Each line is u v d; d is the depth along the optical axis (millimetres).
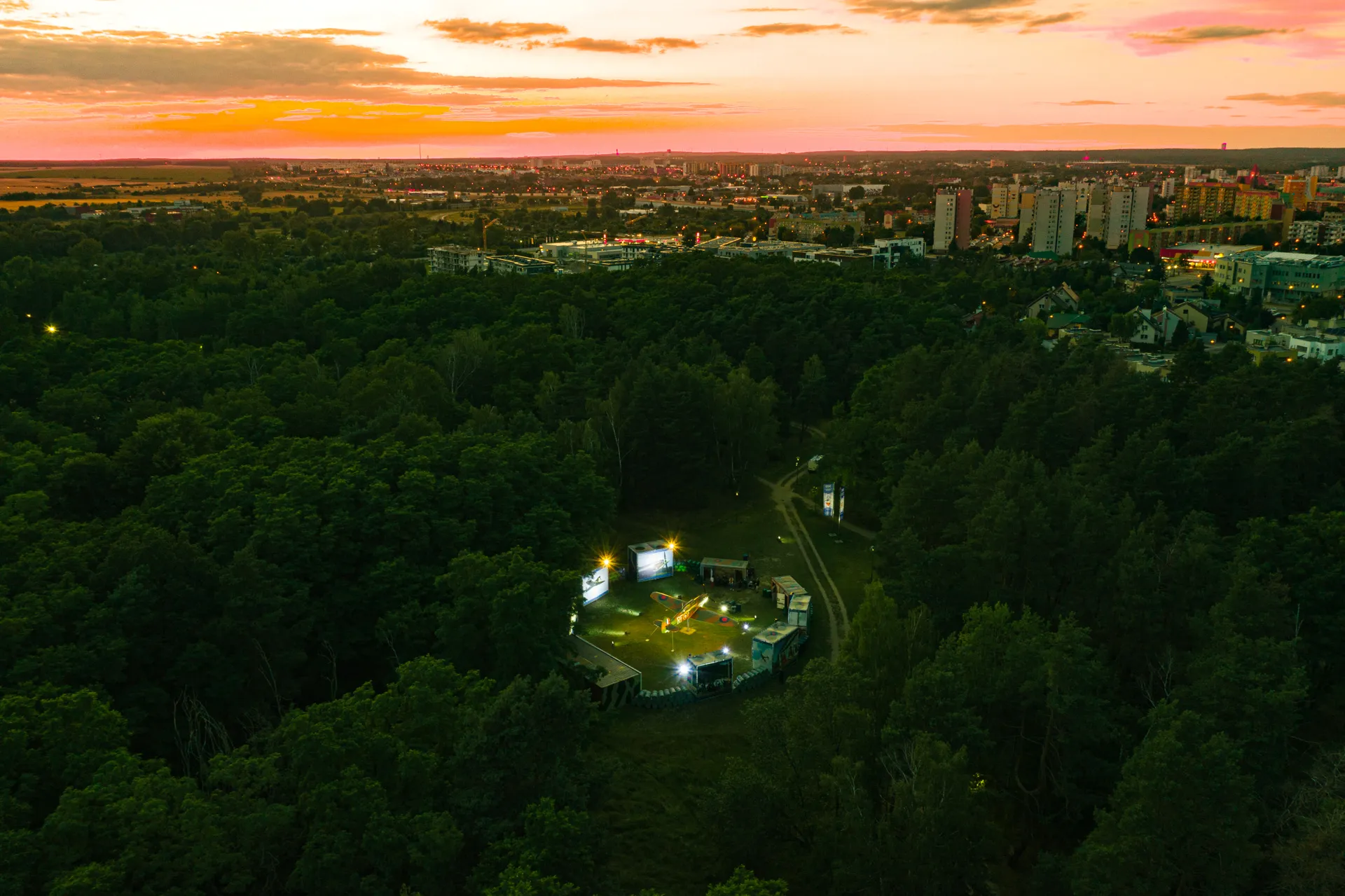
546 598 79375
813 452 167500
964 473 106625
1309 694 82812
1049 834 72625
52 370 164875
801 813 66000
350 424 131500
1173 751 55156
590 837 56219
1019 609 89812
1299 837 58812
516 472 104750
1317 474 123250
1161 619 81750
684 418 137000
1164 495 107375
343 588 88000
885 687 74250
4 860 47562
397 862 52750
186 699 73188
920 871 58031
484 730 59125
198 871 49562
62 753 57562
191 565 79562
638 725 86188
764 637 95500
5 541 85812
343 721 58719
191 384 155750
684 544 127250
